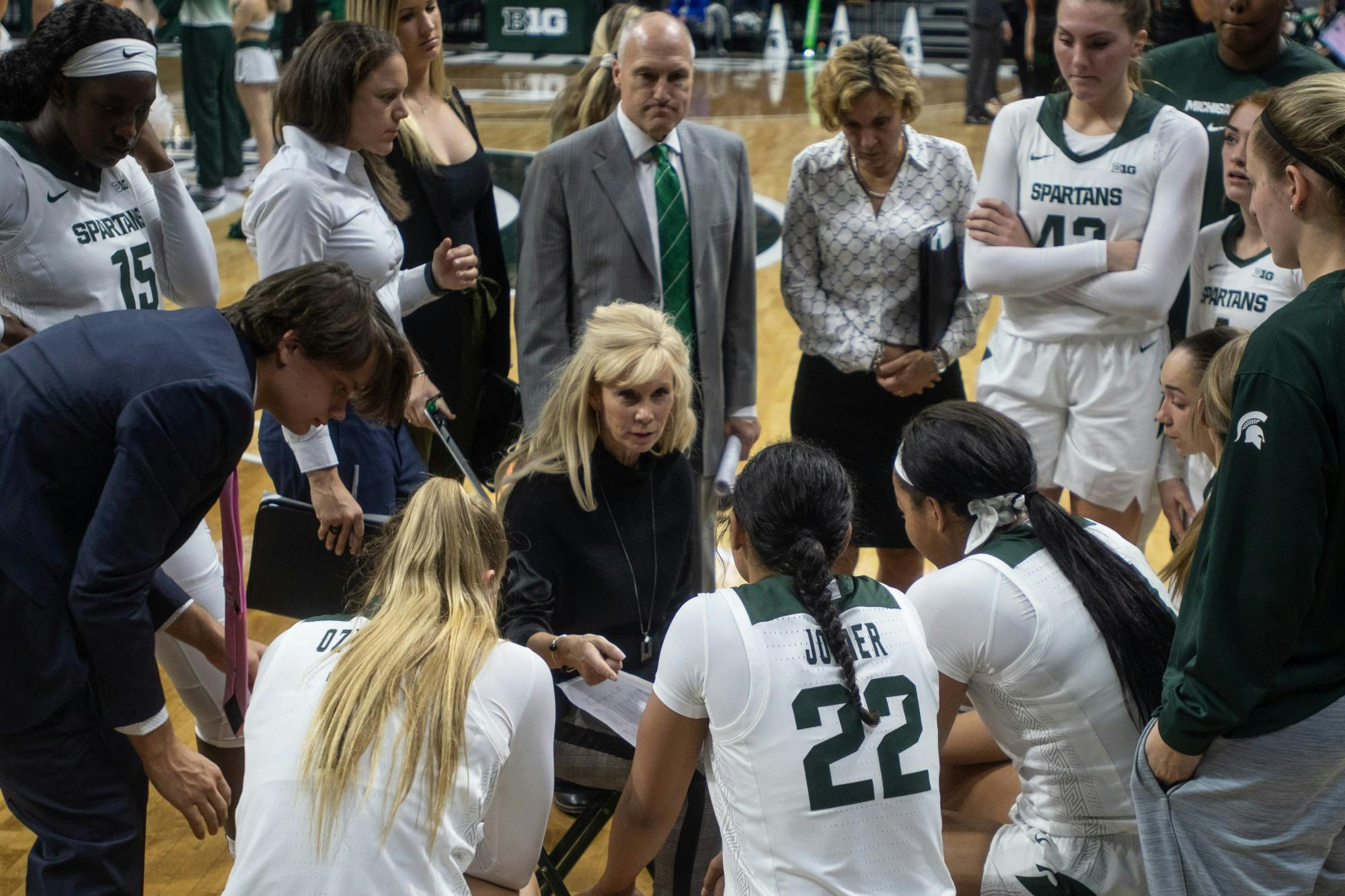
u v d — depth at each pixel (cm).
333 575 721
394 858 453
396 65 759
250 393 515
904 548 995
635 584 694
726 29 4703
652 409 661
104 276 673
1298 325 453
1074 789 535
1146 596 534
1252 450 455
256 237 773
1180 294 891
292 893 448
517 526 674
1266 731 480
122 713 521
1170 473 901
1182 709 473
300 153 763
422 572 511
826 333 944
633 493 696
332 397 551
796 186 945
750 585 506
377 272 794
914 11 4503
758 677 480
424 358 888
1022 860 547
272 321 531
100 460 502
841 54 895
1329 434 447
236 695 624
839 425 970
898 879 470
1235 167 807
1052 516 546
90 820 539
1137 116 843
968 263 880
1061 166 857
